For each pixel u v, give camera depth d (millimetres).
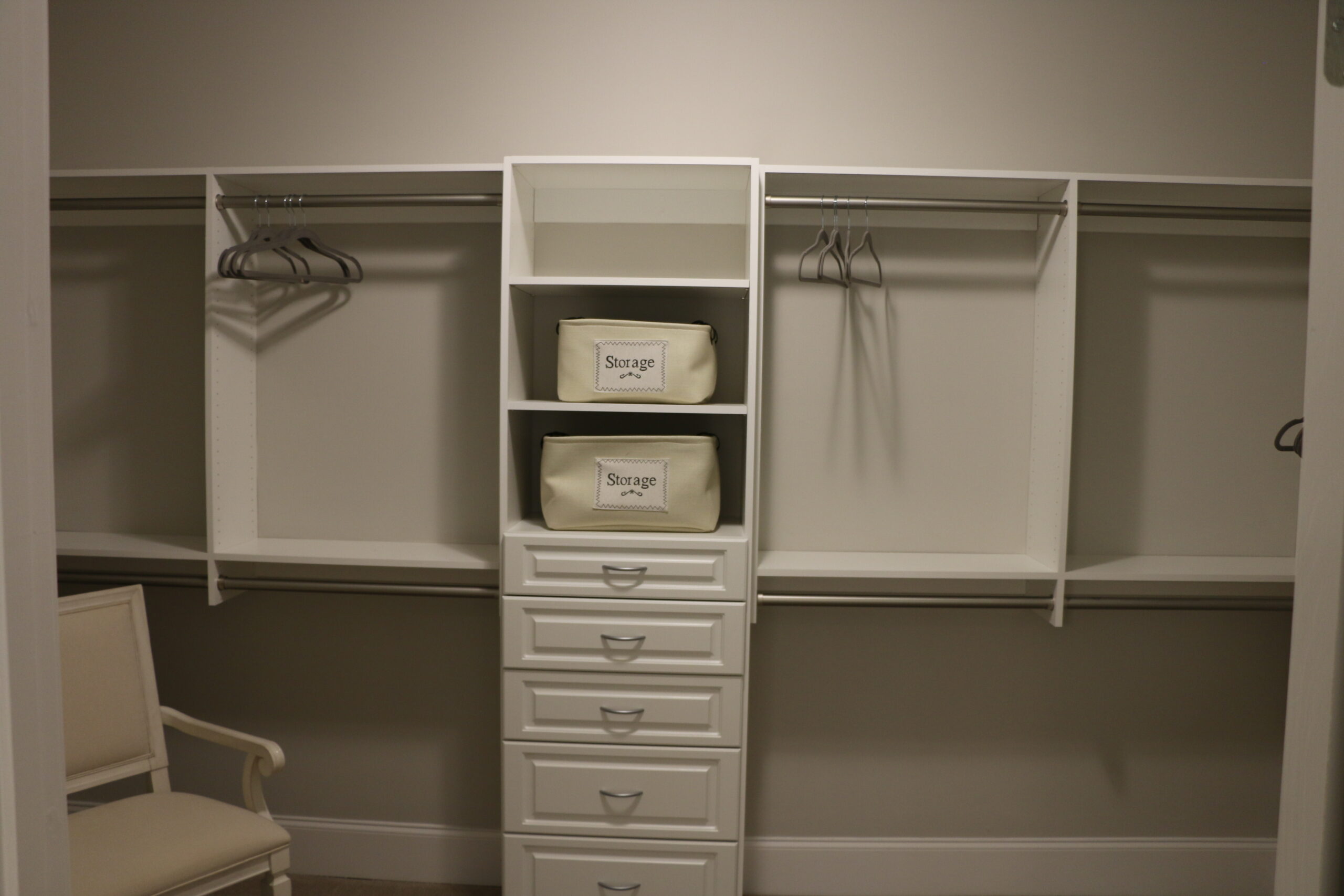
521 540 2191
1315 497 790
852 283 2506
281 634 2627
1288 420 2512
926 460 2535
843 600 2314
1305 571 800
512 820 2234
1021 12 2473
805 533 2557
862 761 2590
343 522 2602
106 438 2631
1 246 687
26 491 708
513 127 2518
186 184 2375
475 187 2396
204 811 2006
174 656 2654
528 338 2426
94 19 2570
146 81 2566
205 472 2592
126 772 2107
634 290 2281
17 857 698
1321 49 797
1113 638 2559
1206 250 2494
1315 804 786
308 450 2592
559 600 2195
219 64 2553
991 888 2596
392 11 2523
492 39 2512
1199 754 2576
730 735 2191
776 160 2490
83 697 2043
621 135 2502
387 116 2535
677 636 2184
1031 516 2494
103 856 1803
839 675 2574
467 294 2545
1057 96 2480
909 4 2475
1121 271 2500
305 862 2646
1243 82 2471
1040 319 2441
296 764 2646
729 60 2486
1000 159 2488
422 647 2605
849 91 2482
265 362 2582
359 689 2625
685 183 2371
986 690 2572
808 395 2529
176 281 2594
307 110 2545
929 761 2588
